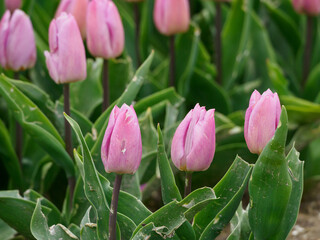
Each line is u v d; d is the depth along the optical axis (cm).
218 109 155
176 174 138
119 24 123
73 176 121
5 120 145
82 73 115
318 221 143
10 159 131
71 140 121
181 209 100
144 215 106
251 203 100
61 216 118
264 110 98
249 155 144
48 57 114
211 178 145
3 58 125
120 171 97
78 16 129
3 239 124
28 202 113
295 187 102
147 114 124
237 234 107
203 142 98
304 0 157
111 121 96
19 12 123
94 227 105
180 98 133
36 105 125
